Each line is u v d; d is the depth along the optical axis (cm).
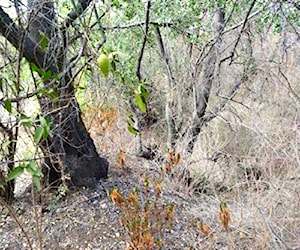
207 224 254
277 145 280
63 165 264
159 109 388
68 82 200
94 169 278
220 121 350
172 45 322
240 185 290
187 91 327
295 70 329
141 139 362
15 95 179
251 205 253
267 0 223
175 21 282
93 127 346
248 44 288
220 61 290
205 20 290
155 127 388
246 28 262
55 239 238
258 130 299
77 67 216
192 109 330
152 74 375
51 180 267
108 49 180
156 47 328
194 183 302
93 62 200
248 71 303
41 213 243
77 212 256
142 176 300
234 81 332
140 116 371
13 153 227
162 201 276
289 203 240
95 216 253
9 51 199
